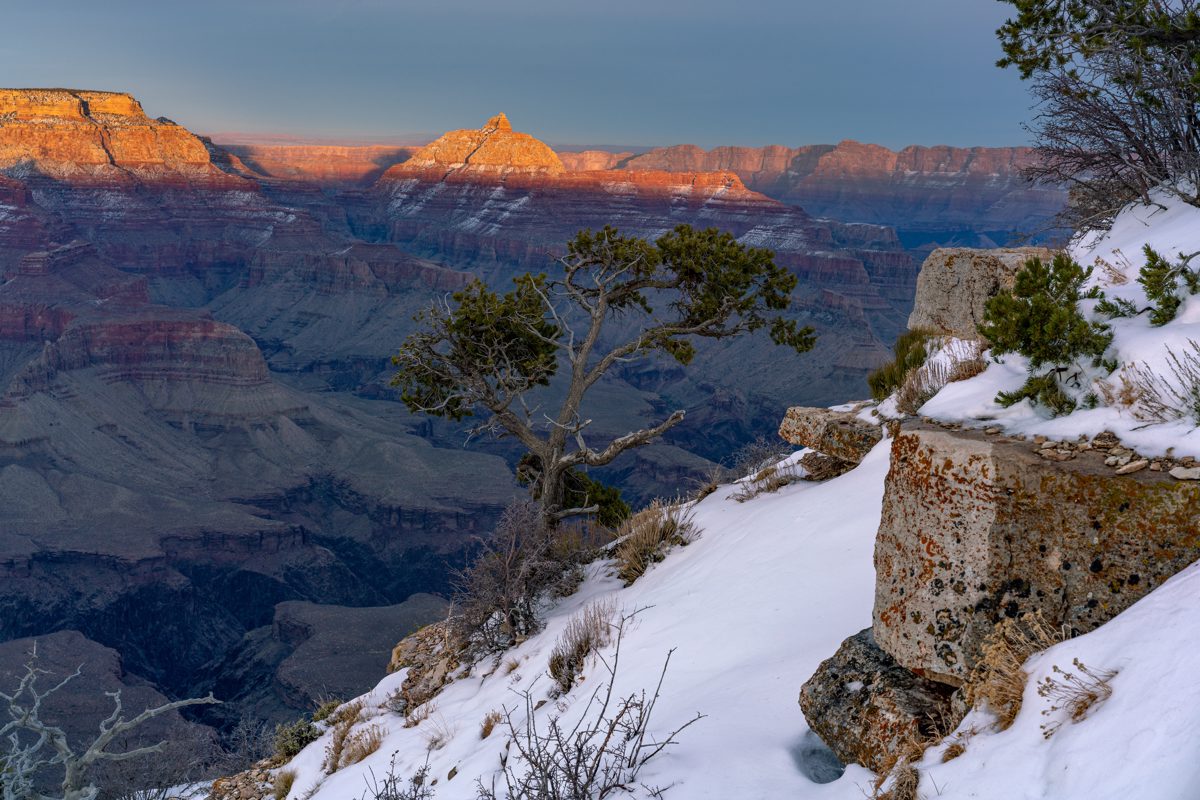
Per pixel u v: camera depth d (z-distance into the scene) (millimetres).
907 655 5898
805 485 14555
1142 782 3680
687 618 10375
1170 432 5633
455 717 12453
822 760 6426
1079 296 7402
